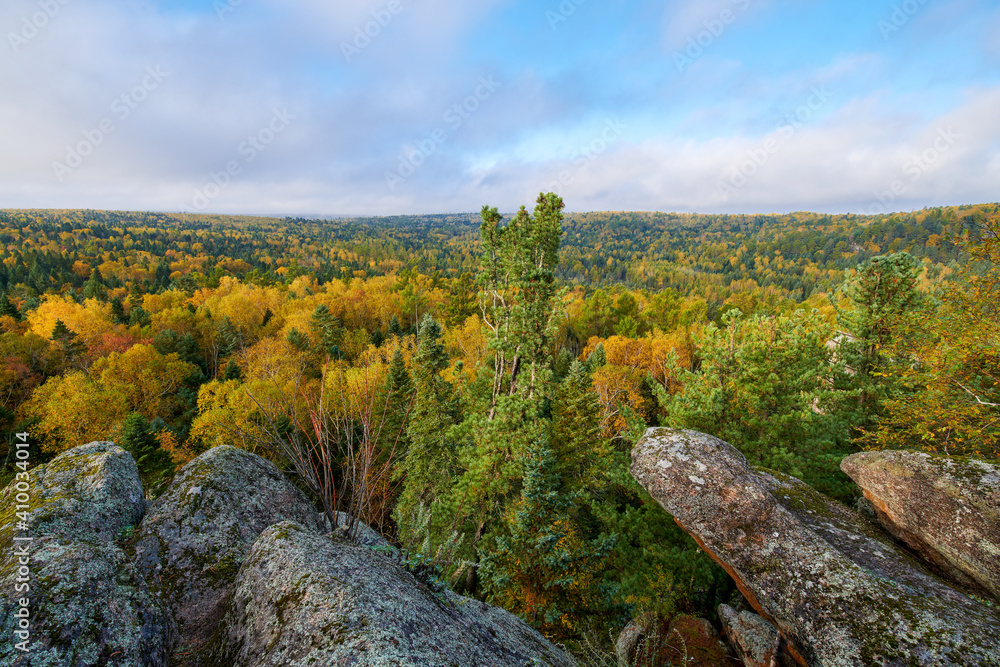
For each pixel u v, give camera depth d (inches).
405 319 3149.6
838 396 481.1
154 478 1035.9
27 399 1708.9
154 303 3122.5
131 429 1032.2
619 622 387.2
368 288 3779.5
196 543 191.3
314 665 109.2
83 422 1295.5
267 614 132.1
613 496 812.0
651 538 465.1
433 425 819.4
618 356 1882.4
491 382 763.4
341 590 132.8
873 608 203.0
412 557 195.8
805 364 504.4
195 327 2529.5
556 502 402.6
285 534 163.9
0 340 1750.7
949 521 218.2
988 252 350.9
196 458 241.6
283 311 2992.1
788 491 275.0
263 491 235.6
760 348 499.2
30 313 2290.8
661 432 311.3
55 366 1926.7
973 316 371.9
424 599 161.9
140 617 131.4
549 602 371.2
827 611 212.8
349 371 923.4
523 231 631.2
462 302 2559.1
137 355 1706.4
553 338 706.8
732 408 493.4
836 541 239.9
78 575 126.3
